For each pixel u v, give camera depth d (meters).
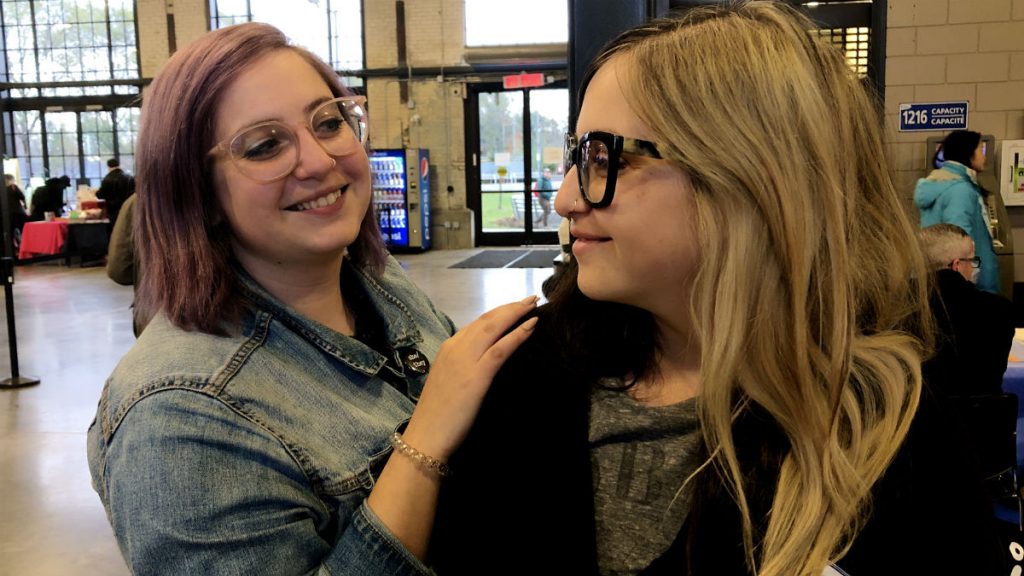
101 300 8.36
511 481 0.83
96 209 11.84
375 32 12.22
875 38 3.50
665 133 0.69
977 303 2.20
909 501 0.71
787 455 0.74
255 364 1.01
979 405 1.89
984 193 4.38
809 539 0.69
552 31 11.95
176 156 1.00
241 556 0.88
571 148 0.79
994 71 4.40
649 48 0.74
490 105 12.38
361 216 1.14
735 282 0.70
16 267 11.46
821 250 0.73
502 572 0.82
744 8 0.77
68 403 4.63
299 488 0.96
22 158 13.15
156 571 0.87
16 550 2.89
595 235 0.75
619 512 0.79
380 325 1.27
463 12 11.99
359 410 1.09
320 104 1.06
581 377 0.84
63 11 12.67
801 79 0.71
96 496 3.34
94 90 12.78
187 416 0.91
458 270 9.77
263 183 1.02
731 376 0.71
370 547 0.91
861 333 0.79
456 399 0.89
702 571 0.72
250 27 1.07
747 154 0.68
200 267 1.01
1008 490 1.90
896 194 0.80
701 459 0.76
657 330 0.84
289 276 1.13
